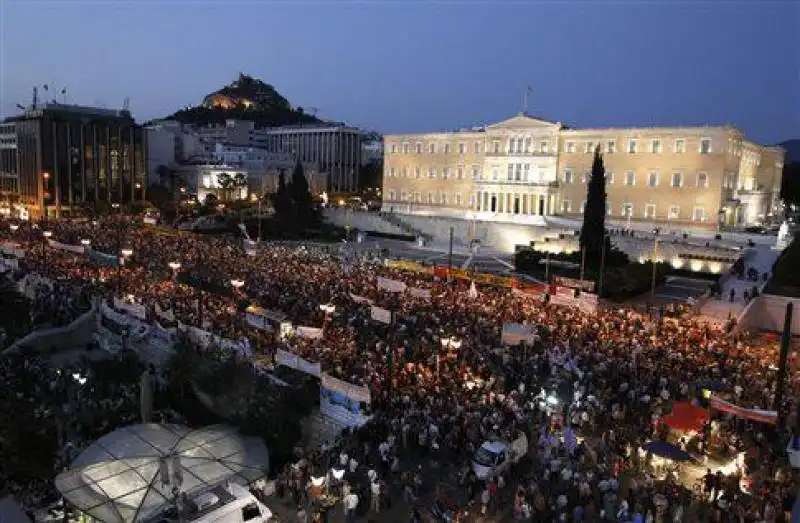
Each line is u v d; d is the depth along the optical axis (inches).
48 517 1101.1
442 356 1637.6
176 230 4106.8
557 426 1302.9
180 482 991.6
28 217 5590.6
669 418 1221.1
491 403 1382.9
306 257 3203.7
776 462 1178.0
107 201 6195.9
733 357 1713.8
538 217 4601.4
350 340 1766.7
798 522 868.0
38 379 1701.5
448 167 5290.4
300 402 1395.2
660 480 1119.0
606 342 1753.2
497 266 3582.7
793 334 2385.6
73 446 1362.0
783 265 2669.8
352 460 1168.8
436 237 4719.5
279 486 1143.6
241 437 1180.5
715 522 1002.1
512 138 4857.3
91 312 2198.6
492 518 1052.5
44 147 5880.9
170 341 1930.4
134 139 6471.5
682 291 2925.7
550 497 1095.6
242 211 5083.7
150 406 1382.9
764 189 5103.3
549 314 2053.4
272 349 1742.1
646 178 4222.4
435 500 1087.0
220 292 2258.9
